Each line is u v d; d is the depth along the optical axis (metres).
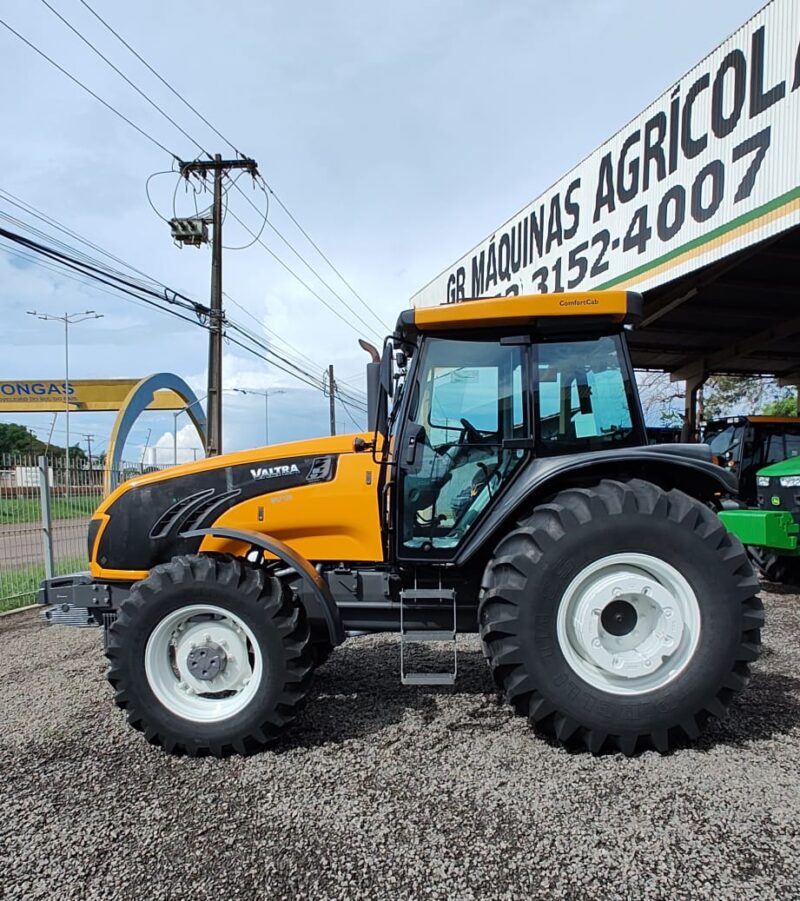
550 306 3.12
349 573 3.36
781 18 5.37
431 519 3.29
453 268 11.95
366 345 3.55
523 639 2.83
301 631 2.99
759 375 14.77
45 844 2.30
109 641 3.18
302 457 3.54
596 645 2.82
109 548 3.54
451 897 1.96
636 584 2.83
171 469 3.65
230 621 3.05
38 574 7.41
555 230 8.70
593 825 2.29
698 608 2.82
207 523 3.50
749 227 5.75
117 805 2.55
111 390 30.20
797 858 2.08
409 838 2.25
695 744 2.90
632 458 3.02
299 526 3.45
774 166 5.48
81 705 3.71
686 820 2.30
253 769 2.81
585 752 2.86
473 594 3.32
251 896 2.00
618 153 7.46
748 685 3.63
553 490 3.21
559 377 3.27
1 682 4.24
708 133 6.17
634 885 1.98
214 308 14.45
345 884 2.03
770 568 6.96
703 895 1.92
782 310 10.51
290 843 2.25
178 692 3.06
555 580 2.82
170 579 2.99
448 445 3.31
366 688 3.73
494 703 3.46
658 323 11.26
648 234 7.00
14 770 2.87
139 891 2.04
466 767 2.75
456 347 3.29
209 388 14.40
